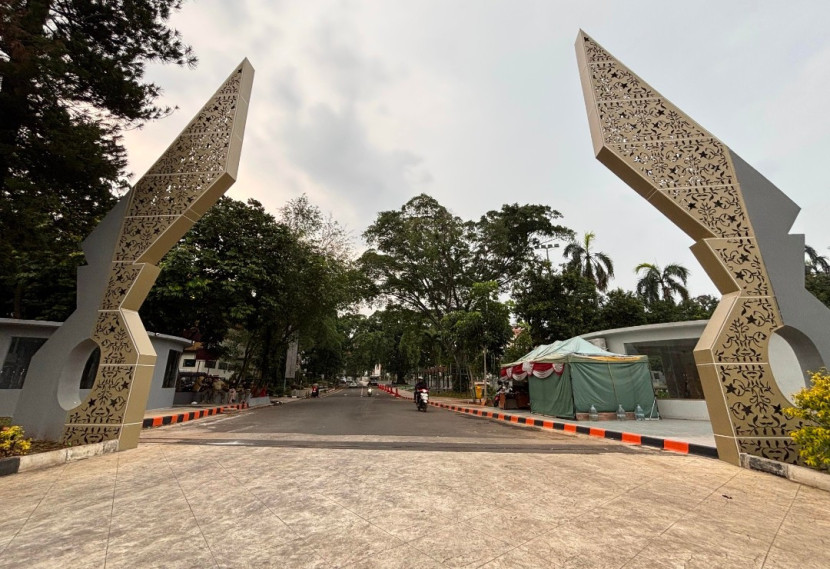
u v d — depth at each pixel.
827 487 4.36
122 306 6.81
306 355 44.97
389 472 4.88
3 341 11.23
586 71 7.59
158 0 8.26
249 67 8.41
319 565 2.44
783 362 11.28
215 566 2.43
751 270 6.09
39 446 6.02
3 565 2.44
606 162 7.06
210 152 7.52
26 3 6.91
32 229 7.48
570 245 28.36
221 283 15.78
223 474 4.76
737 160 6.57
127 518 3.28
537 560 2.54
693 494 4.17
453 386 31.77
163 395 14.88
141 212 7.30
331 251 22.66
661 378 13.27
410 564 2.47
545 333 23.00
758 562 2.59
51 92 6.95
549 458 5.97
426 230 28.70
